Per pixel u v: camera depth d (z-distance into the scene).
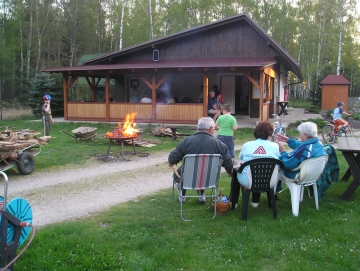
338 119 12.92
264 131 4.86
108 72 16.77
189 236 4.18
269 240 4.07
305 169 4.79
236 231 4.30
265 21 36.69
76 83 26.36
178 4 35.94
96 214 5.10
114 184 6.98
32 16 36.00
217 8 38.09
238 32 18.58
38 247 3.81
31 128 16.22
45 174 7.91
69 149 10.72
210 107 16.31
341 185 6.46
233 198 5.16
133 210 5.20
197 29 18.64
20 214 3.25
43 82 22.08
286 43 38.00
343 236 4.14
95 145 11.65
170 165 5.05
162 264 3.57
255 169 4.57
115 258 3.63
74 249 3.79
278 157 4.92
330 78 28.22
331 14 36.09
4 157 7.48
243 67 14.86
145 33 35.31
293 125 16.42
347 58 37.59
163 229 4.41
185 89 20.48
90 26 35.69
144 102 16.77
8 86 36.34
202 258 3.67
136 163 9.09
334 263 3.54
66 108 17.84
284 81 24.89
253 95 18.88
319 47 37.56
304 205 5.32
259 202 5.45
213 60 18.31
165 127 13.89
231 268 3.47
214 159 4.75
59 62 35.12
